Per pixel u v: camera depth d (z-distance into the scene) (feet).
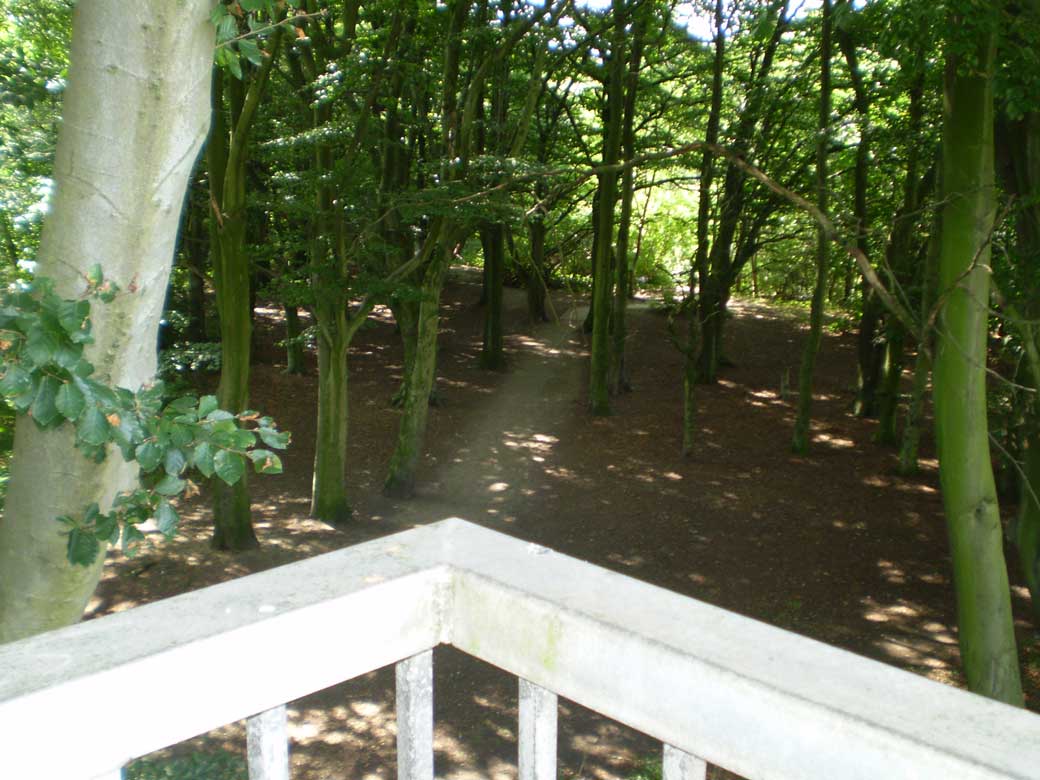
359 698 34.55
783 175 71.41
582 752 31.09
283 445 9.20
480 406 77.00
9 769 3.56
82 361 7.80
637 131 79.41
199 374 69.46
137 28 8.21
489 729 32.48
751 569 46.93
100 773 3.78
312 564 4.80
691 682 3.94
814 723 3.60
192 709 3.99
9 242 27.76
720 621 4.24
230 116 48.65
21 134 29.71
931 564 47.14
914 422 59.82
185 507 53.67
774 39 62.08
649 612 4.30
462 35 48.65
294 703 34.22
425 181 60.49
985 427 26.25
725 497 57.11
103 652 3.86
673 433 70.44
